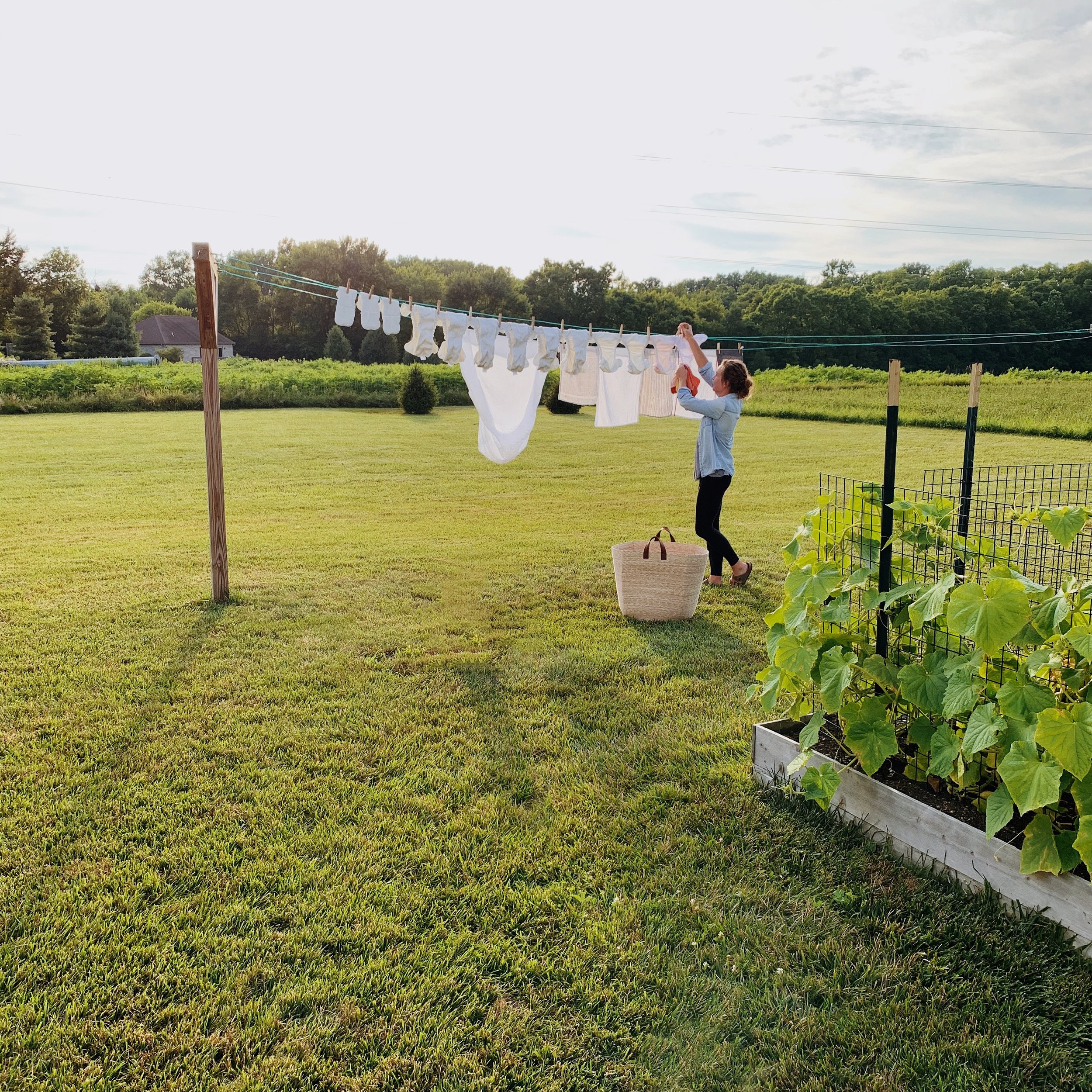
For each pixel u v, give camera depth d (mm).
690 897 2426
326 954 2166
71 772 3135
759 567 6859
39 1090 1712
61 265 59062
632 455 15461
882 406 24484
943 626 2775
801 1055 1853
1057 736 2072
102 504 9641
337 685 4133
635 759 3334
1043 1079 1777
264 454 14492
